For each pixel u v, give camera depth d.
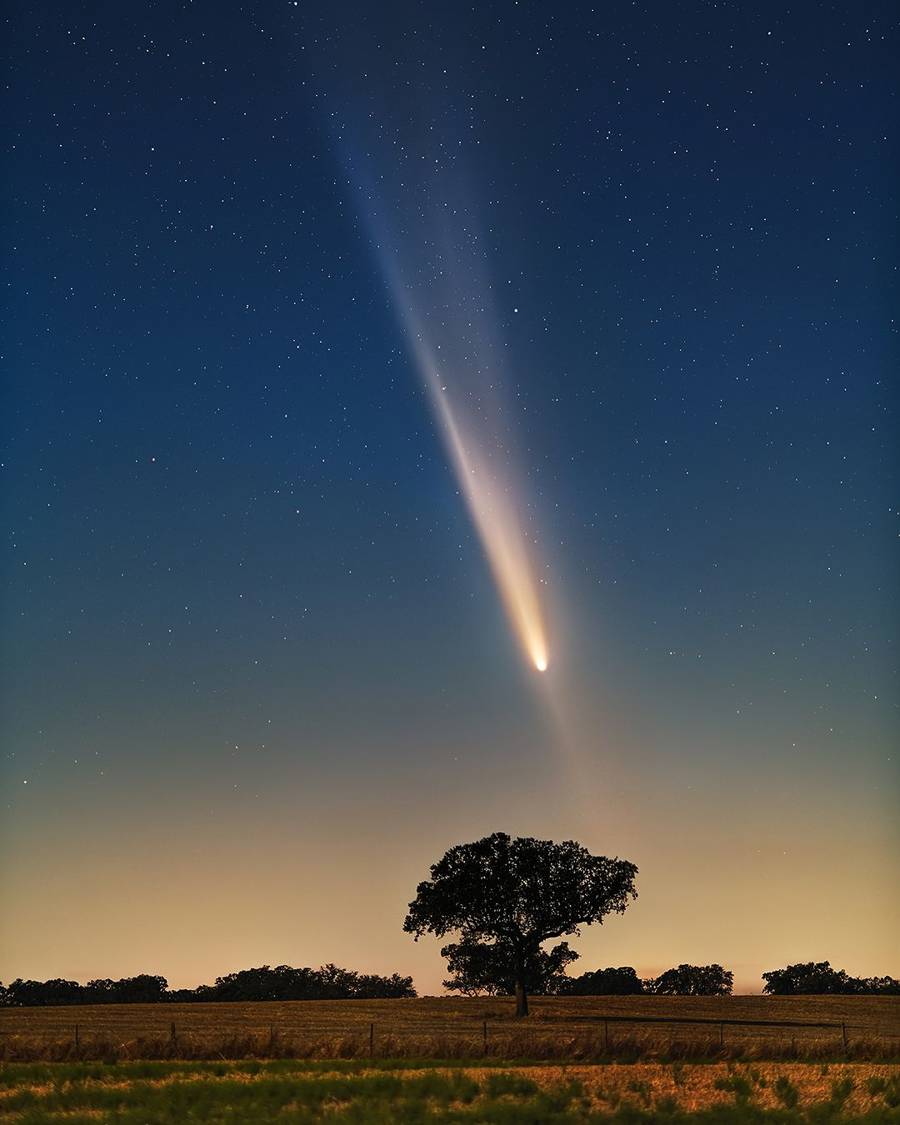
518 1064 39.88
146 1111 26.69
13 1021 83.38
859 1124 25.44
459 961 92.25
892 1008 99.19
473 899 89.88
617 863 91.81
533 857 91.00
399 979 131.62
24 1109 27.67
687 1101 28.66
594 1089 31.09
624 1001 109.31
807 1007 101.25
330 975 131.75
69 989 128.75
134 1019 85.88
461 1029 74.19
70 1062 40.06
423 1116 26.23
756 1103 28.36
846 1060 41.59
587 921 90.31
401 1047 43.81
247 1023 80.94
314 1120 25.39
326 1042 45.62
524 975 91.00
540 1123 25.58
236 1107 27.52
